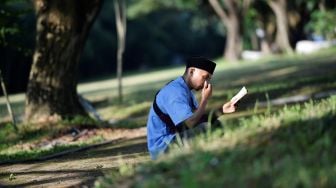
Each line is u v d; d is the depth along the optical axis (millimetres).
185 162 5688
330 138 5590
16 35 20281
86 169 9867
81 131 17344
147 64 89312
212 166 5402
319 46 59031
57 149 13969
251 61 52469
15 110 28375
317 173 4848
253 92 23547
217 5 59281
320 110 6734
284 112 7180
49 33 18422
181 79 7438
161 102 7383
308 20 59125
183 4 67625
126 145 13836
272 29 64062
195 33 99375
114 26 80375
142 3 71875
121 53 29594
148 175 5680
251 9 62531
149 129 7523
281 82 26500
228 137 6270
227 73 38500
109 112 24688
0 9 19688
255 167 5133
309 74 29016
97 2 18500
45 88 18453
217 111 7129
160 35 91125
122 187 5699
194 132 7102
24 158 12531
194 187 4918
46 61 18484
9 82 46156
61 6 18250
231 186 4895
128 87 37594
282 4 56594
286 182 4742
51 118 18203
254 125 6445
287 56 49344
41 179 9328
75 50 18594
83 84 54000
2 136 17281
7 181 9445
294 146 5500
